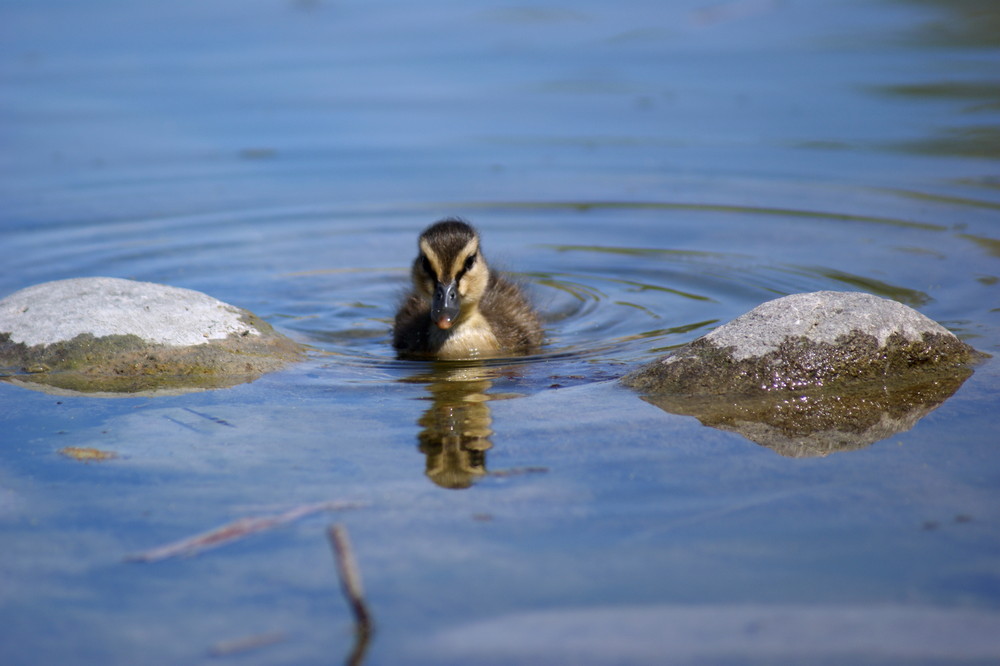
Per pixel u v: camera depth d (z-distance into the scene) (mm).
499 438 9336
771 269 15742
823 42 28828
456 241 13898
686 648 6094
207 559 7176
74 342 11750
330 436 9453
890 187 18828
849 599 6547
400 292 15898
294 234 18109
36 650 6215
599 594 6664
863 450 8883
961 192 18250
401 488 8234
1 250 16594
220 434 9531
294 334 13930
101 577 6973
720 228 17750
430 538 7402
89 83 25703
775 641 6141
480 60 27938
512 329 14000
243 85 25734
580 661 6000
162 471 8625
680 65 27281
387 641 6227
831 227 17234
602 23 31750
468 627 6344
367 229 18375
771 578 6809
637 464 8656
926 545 7184
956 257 15305
